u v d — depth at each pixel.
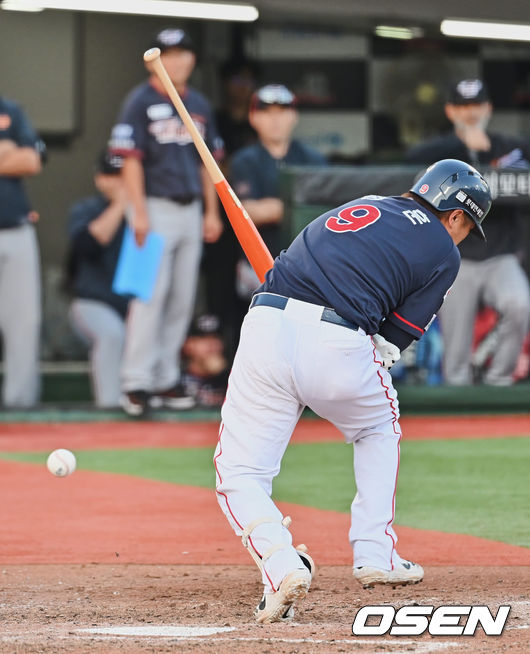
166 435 29.86
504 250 32.66
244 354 12.20
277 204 32.97
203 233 33.75
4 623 11.98
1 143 32.22
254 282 34.06
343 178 31.34
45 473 23.41
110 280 34.72
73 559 15.46
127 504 19.73
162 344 33.44
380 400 12.63
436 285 12.56
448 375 33.09
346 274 12.16
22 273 33.22
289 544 11.83
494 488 21.03
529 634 11.38
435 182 12.99
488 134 32.75
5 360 34.00
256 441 12.20
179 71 31.83
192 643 11.06
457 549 15.85
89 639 11.27
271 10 39.34
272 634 11.38
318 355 12.00
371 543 13.13
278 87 33.19
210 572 14.66
